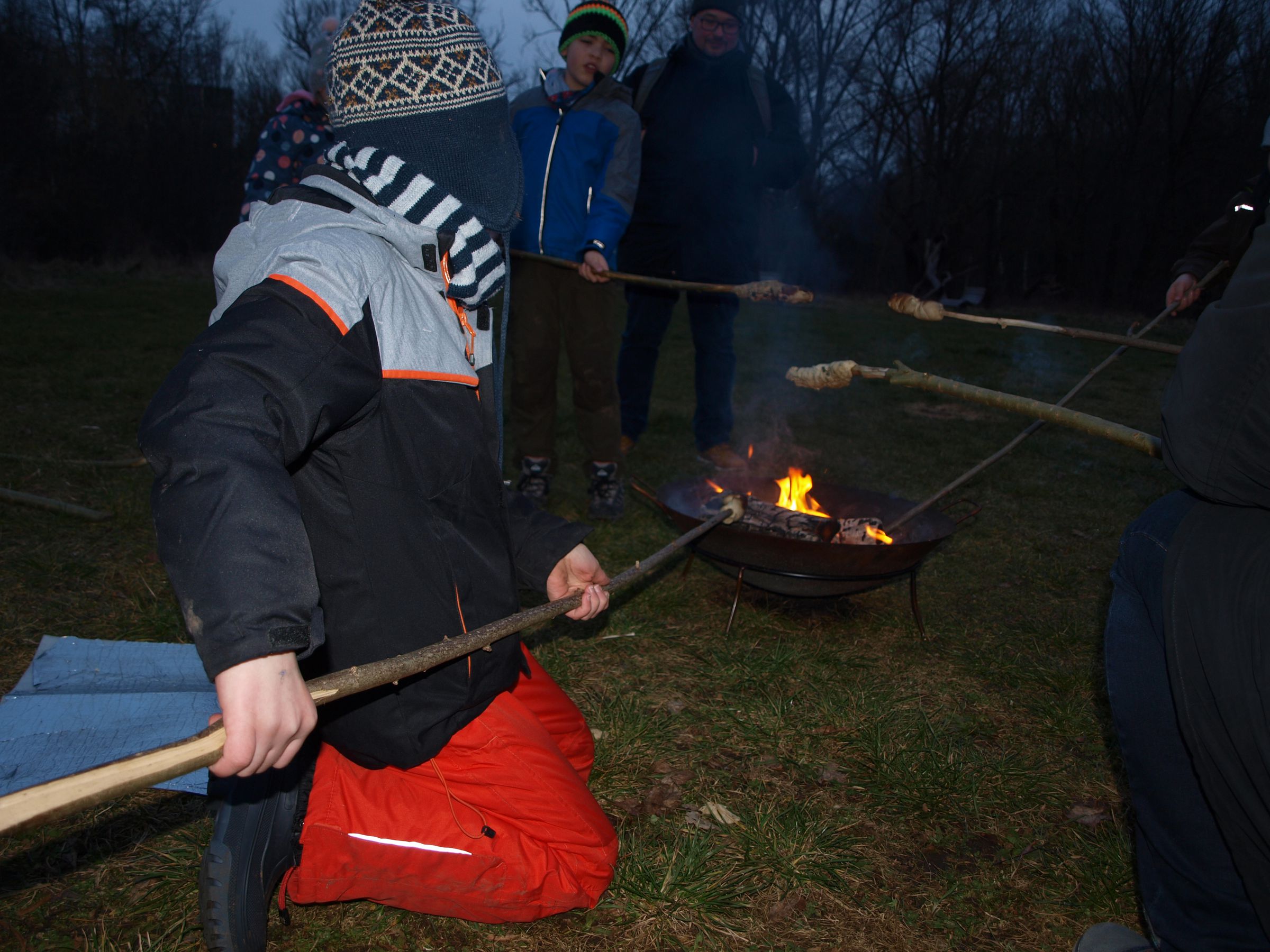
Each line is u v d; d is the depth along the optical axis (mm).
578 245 4215
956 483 3410
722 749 2631
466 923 1913
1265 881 1346
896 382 2133
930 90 27344
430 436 1544
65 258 21062
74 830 2111
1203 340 1336
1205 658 1326
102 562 3684
